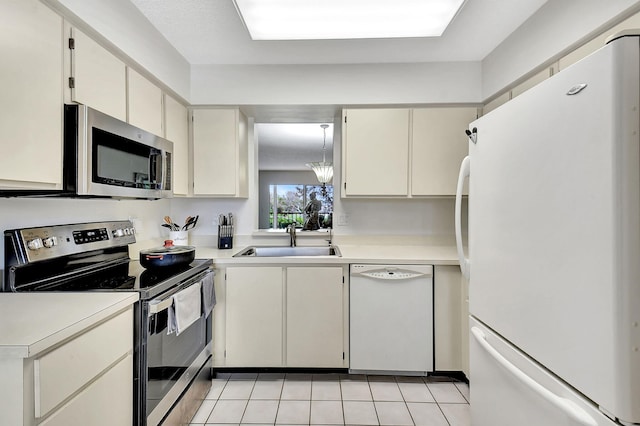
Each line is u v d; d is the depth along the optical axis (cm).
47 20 117
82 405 99
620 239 65
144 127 183
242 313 221
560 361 79
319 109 258
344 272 222
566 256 77
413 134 243
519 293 96
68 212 162
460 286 218
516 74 199
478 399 124
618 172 65
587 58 71
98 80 144
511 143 100
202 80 244
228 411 185
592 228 70
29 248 134
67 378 93
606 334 67
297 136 486
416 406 191
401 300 218
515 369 93
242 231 282
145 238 231
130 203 213
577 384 74
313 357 221
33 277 136
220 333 222
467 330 212
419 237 275
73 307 109
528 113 91
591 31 145
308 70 245
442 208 276
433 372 220
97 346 106
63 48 125
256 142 292
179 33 201
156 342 138
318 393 204
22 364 81
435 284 218
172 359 155
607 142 66
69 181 126
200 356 192
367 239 277
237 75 245
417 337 218
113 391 115
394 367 219
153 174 177
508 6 176
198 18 186
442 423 175
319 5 158
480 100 241
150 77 195
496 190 109
